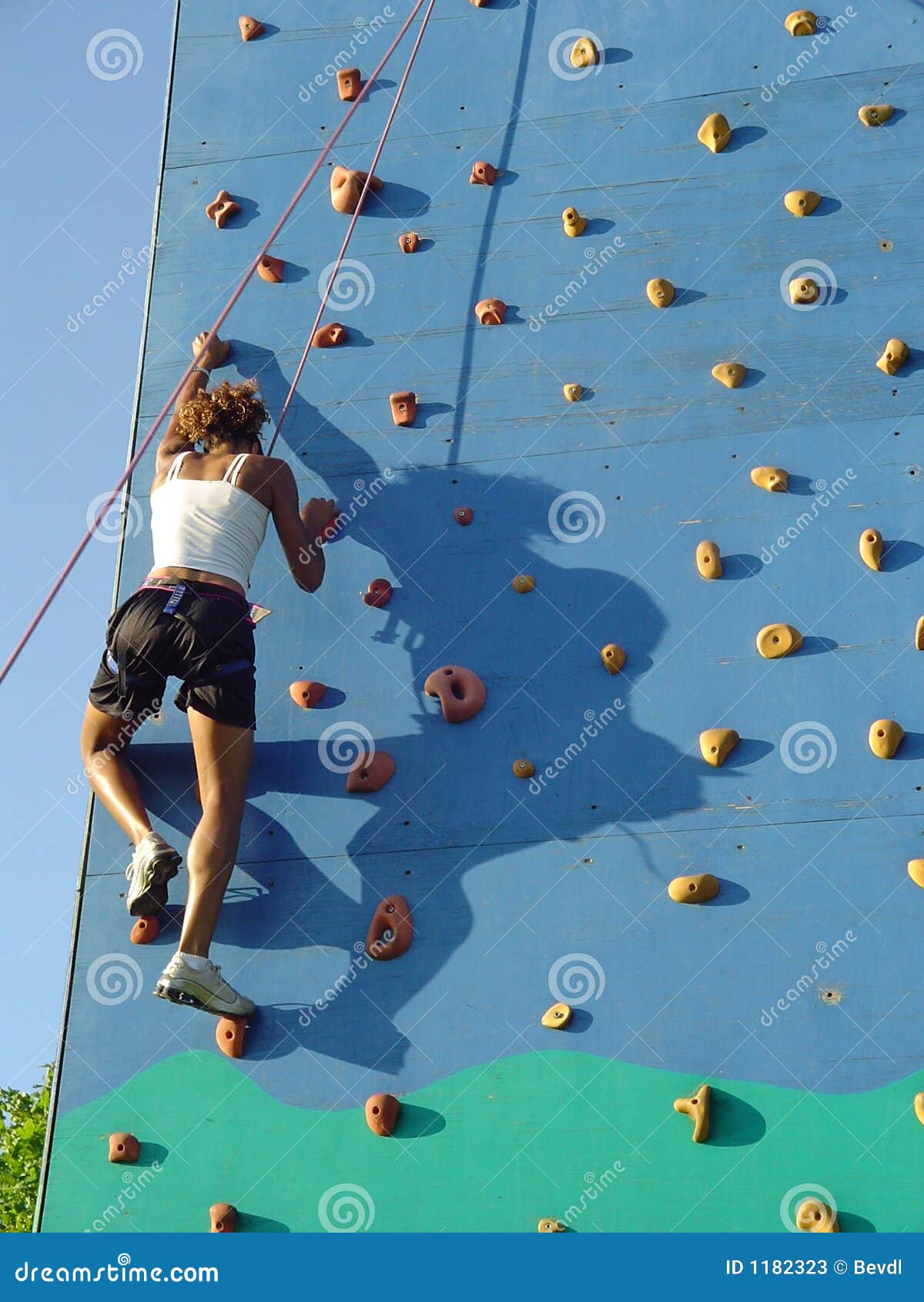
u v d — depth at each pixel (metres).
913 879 4.75
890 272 5.72
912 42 6.12
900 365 5.54
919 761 4.94
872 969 4.66
